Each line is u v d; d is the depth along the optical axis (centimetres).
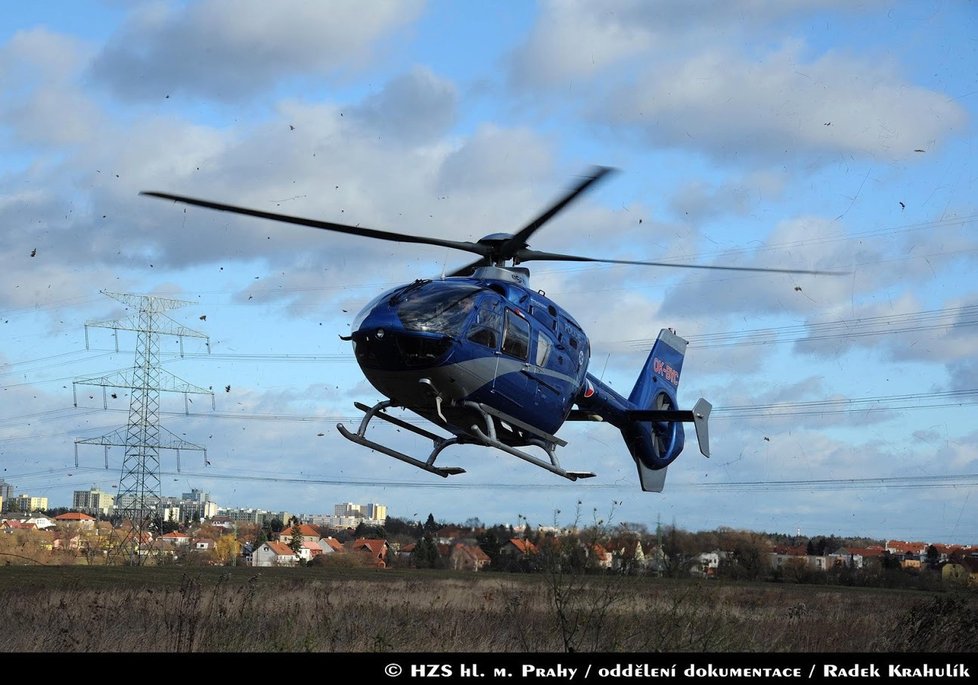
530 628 1609
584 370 1812
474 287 1545
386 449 1579
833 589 4288
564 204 1474
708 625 1424
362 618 1664
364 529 11694
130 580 3253
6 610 1803
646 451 2278
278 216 1410
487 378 1545
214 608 1770
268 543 9012
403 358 1475
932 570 5269
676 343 2445
